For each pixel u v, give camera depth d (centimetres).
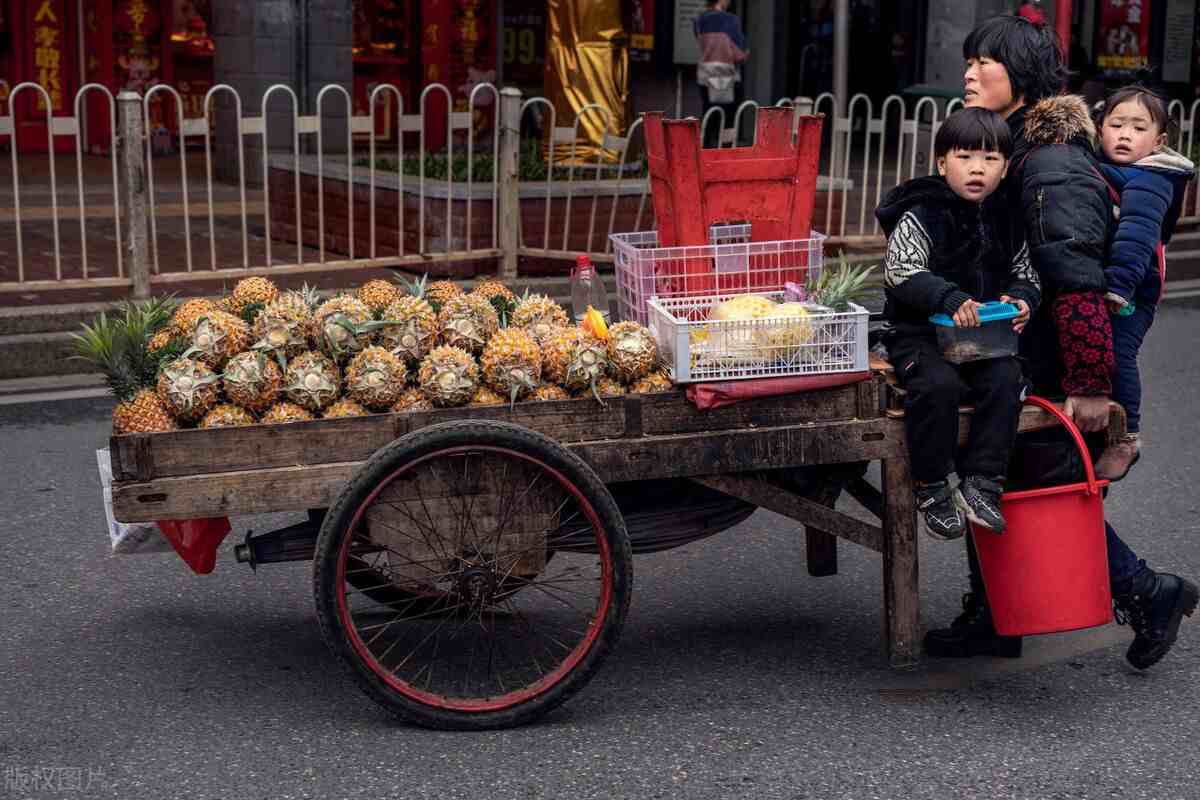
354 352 387
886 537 409
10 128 784
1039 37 412
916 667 420
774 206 432
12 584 493
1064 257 385
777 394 387
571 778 356
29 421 700
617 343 384
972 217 390
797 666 430
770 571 518
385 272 975
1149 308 423
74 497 590
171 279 832
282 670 425
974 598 436
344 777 356
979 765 367
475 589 381
